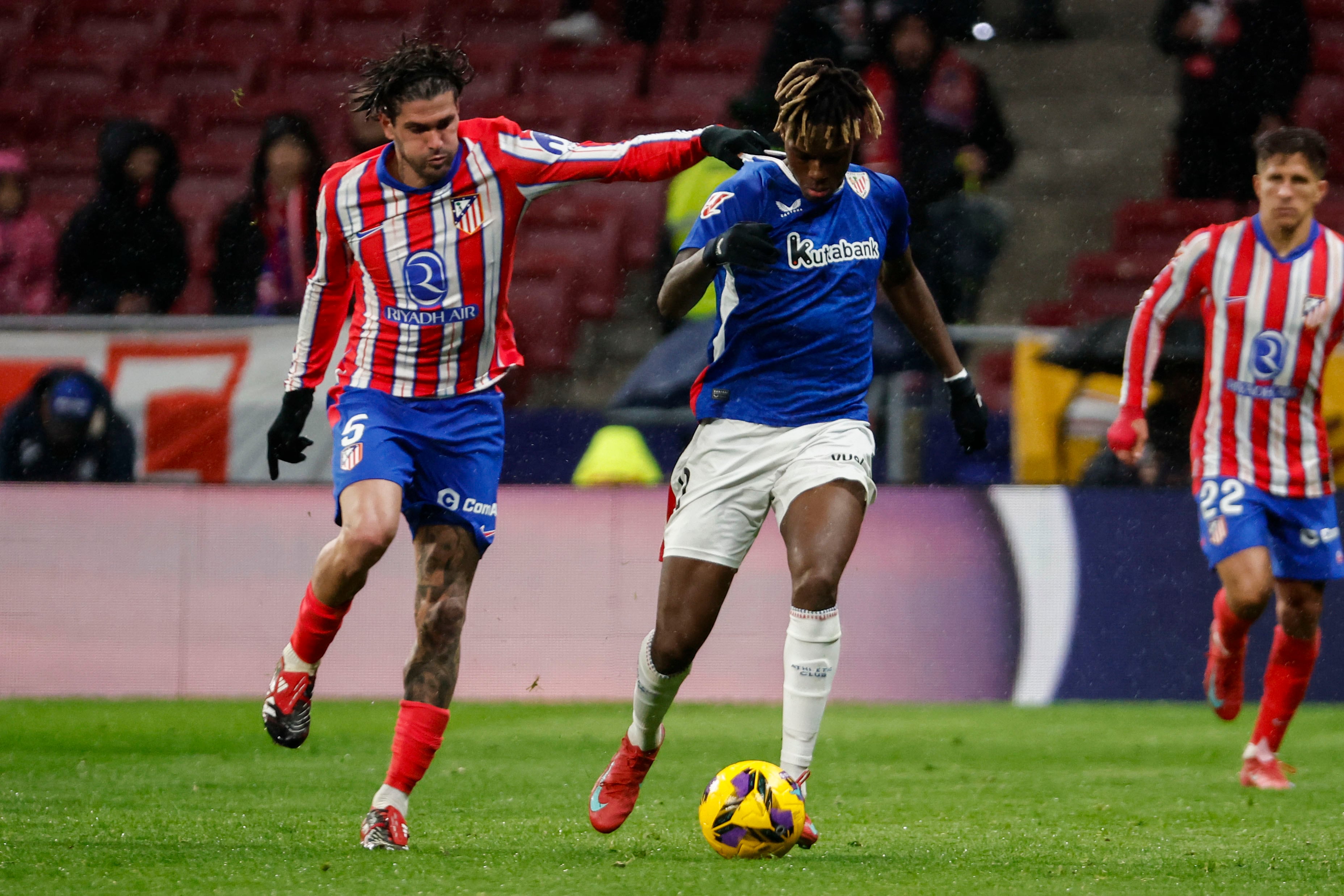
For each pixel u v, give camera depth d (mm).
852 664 25625
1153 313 18484
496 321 13383
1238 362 17641
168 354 26672
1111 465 26344
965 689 25531
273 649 25938
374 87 12414
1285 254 17516
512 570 25812
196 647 25953
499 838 13055
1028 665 25578
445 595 12969
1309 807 15594
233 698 25844
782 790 11672
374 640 25859
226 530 26094
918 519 25797
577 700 25609
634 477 26328
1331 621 25672
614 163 13109
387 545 12586
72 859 11391
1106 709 24984
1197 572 25594
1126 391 18734
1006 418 26641
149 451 26562
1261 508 17531
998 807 15477
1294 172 17234
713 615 12688
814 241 12672
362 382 13289
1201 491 17906
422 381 13188
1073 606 25609
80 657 25953
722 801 11672
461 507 13250
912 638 25641
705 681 25594
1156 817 14750
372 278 13102
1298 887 10516
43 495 26156
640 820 14398
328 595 13109
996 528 25734
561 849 12234
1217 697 19766
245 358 26688
